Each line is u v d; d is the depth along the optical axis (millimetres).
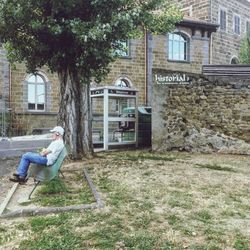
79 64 10758
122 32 10336
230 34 30906
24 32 10758
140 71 25094
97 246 4574
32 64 11703
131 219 5570
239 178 8906
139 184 7949
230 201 6750
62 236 4879
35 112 22000
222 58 30062
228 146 13867
